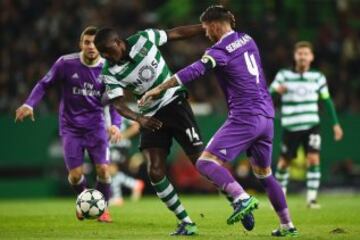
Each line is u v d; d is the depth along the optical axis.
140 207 45.81
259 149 26.05
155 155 28.22
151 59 27.62
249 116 25.41
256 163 26.33
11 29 79.31
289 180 65.25
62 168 68.00
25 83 73.00
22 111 33.28
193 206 45.78
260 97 25.75
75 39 77.81
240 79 25.53
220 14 25.94
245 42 26.03
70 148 34.81
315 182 45.12
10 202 57.84
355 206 44.72
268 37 77.81
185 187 65.25
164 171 28.12
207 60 25.27
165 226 31.95
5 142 66.75
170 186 27.91
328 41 79.62
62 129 35.12
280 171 46.69
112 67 27.58
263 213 38.34
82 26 79.00
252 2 83.12
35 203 54.22
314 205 44.75
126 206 47.31
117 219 35.66
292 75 46.00
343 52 78.88
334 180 66.75
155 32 28.06
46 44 77.06
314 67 76.69
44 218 36.66
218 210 41.34
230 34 25.86
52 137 67.25
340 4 85.62
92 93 34.41
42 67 74.19
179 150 65.69
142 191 64.75
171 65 74.75
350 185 66.88
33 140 66.94
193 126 28.56
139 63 27.47
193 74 25.20
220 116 66.25
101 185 35.12
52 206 48.44
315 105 46.00
